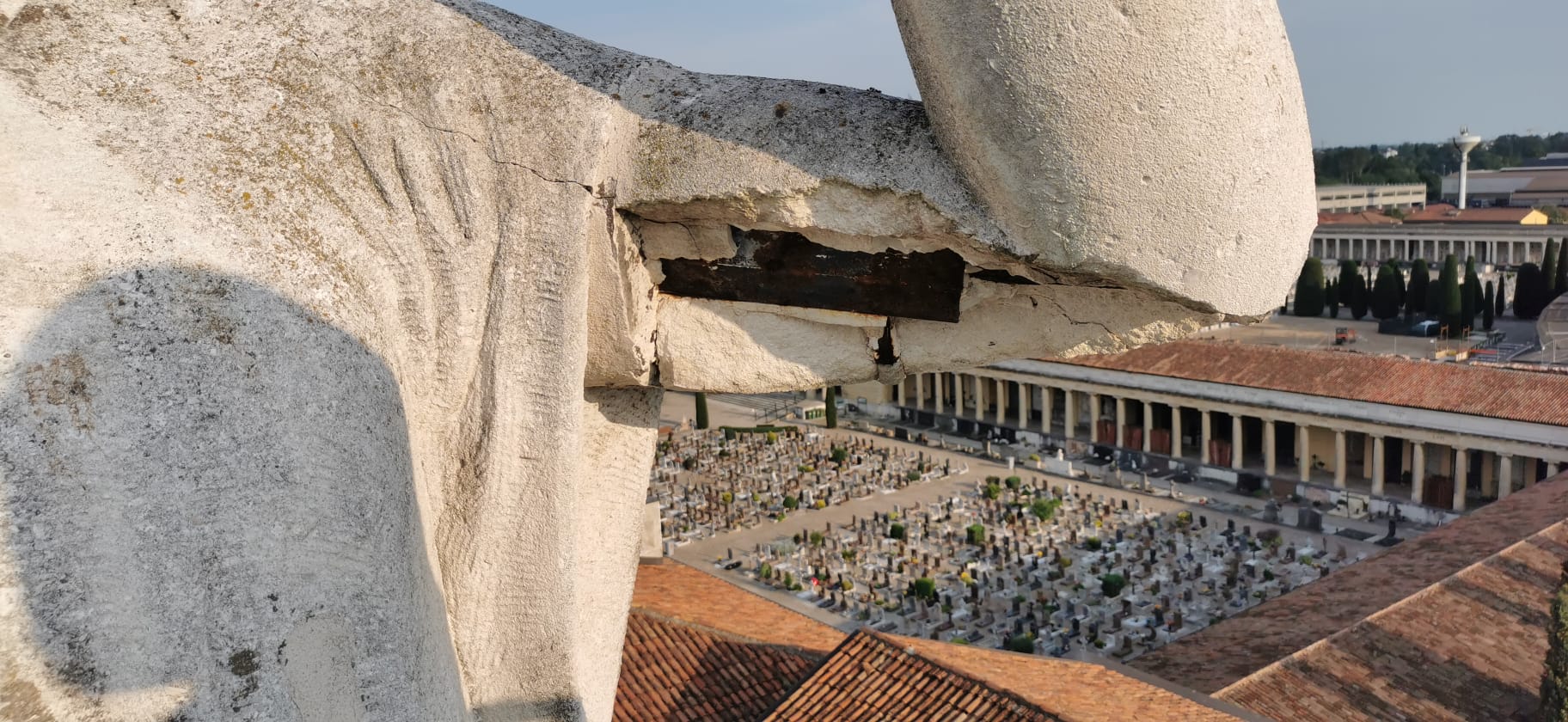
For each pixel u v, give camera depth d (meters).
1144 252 3.65
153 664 2.65
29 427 2.61
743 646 17.48
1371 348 73.88
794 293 4.43
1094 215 3.58
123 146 3.24
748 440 63.94
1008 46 3.35
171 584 2.72
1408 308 82.75
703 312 4.53
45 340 2.71
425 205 3.86
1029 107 3.42
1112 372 58.69
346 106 3.77
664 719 15.97
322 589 3.01
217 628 2.76
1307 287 87.88
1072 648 33.25
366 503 3.22
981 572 40.62
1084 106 3.37
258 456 2.96
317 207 3.55
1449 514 45.94
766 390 4.67
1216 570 39.97
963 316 4.49
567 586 4.14
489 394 4.01
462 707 3.63
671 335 4.53
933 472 56.56
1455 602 23.83
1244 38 3.40
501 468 4.05
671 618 18.27
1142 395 57.31
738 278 4.44
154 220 3.08
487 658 4.23
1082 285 4.29
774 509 50.19
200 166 3.33
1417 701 20.19
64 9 3.37
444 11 4.13
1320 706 19.72
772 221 4.08
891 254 4.26
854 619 36.91
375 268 3.69
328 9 3.92
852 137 3.95
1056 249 3.73
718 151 4.00
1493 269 107.19
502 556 4.13
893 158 3.89
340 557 3.09
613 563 4.89
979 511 48.72
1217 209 3.56
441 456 4.07
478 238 3.96
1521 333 79.81
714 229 4.27
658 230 4.32
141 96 3.37
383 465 3.36
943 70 3.55
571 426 4.05
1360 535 45.09
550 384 4.04
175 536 2.75
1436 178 178.00
